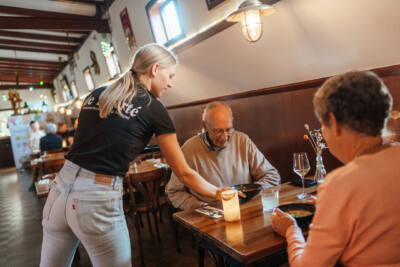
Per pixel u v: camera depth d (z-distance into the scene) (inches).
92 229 52.8
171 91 208.2
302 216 52.3
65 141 350.6
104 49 288.7
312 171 114.7
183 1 163.5
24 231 167.6
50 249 58.0
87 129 54.9
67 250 58.9
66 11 257.9
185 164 61.1
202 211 64.5
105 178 53.5
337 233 33.6
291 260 40.4
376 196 32.2
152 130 58.4
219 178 86.0
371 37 87.3
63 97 533.0
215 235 51.8
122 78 57.3
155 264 111.0
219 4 140.6
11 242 152.7
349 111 34.0
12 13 243.6
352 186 33.1
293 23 109.0
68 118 507.8
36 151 347.9
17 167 464.4
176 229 117.3
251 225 54.4
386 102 34.1
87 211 52.3
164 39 201.5
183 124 207.8
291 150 122.3
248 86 142.0
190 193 86.6
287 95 120.1
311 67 108.6
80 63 374.0
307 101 111.8
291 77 118.3
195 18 160.1
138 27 220.5
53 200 55.4
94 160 53.3
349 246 34.4
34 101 578.9
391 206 32.1
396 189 32.2
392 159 33.5
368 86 33.8
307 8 102.2
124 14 229.8
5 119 559.2
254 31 103.0
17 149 465.4
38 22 249.9
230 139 89.0
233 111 153.7
